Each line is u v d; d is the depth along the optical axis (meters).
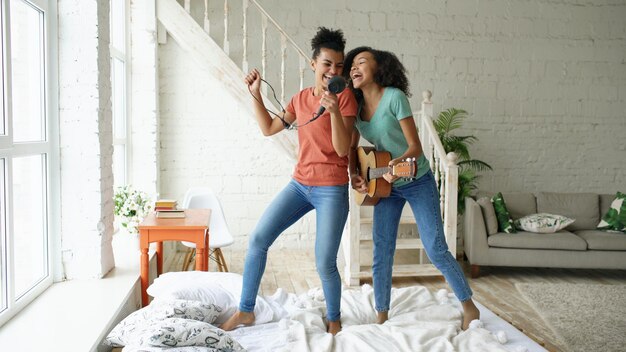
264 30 5.40
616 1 6.86
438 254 3.02
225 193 6.30
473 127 6.77
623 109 6.95
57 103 3.17
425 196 2.98
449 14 6.64
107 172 3.43
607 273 5.78
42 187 3.13
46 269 3.17
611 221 5.90
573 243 5.37
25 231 2.86
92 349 2.22
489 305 4.49
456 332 2.94
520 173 6.86
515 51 6.77
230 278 3.27
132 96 5.37
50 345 2.23
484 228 5.41
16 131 2.72
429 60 6.64
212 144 6.23
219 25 6.20
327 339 2.71
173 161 6.20
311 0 6.39
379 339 2.74
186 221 3.55
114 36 4.93
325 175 2.73
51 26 3.12
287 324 2.91
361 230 5.18
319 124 2.69
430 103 5.39
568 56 6.86
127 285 3.15
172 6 5.31
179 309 2.64
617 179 6.99
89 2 3.17
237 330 2.87
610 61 6.91
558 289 4.94
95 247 3.28
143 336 2.25
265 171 6.33
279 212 2.84
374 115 2.89
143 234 3.36
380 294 3.16
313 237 6.49
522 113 6.83
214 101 6.20
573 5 6.82
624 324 4.00
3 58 2.47
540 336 3.74
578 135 6.92
